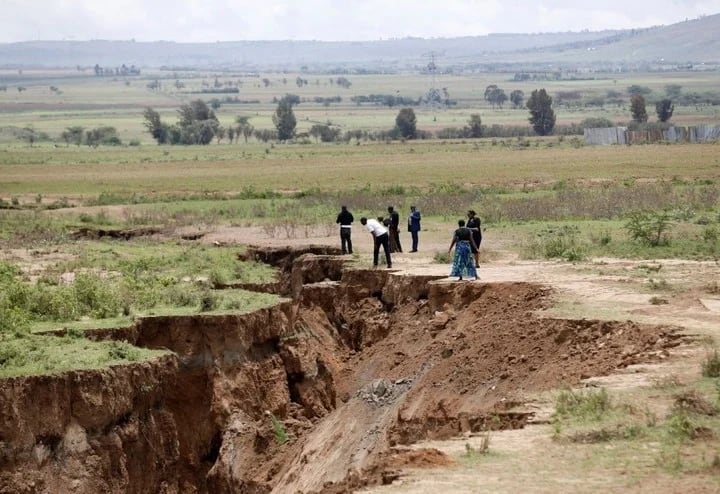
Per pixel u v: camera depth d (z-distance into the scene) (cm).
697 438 2097
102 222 7606
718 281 3912
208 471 3588
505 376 3128
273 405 3841
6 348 3300
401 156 15675
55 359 3259
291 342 4059
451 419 2822
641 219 5656
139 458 3306
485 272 4438
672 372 2578
